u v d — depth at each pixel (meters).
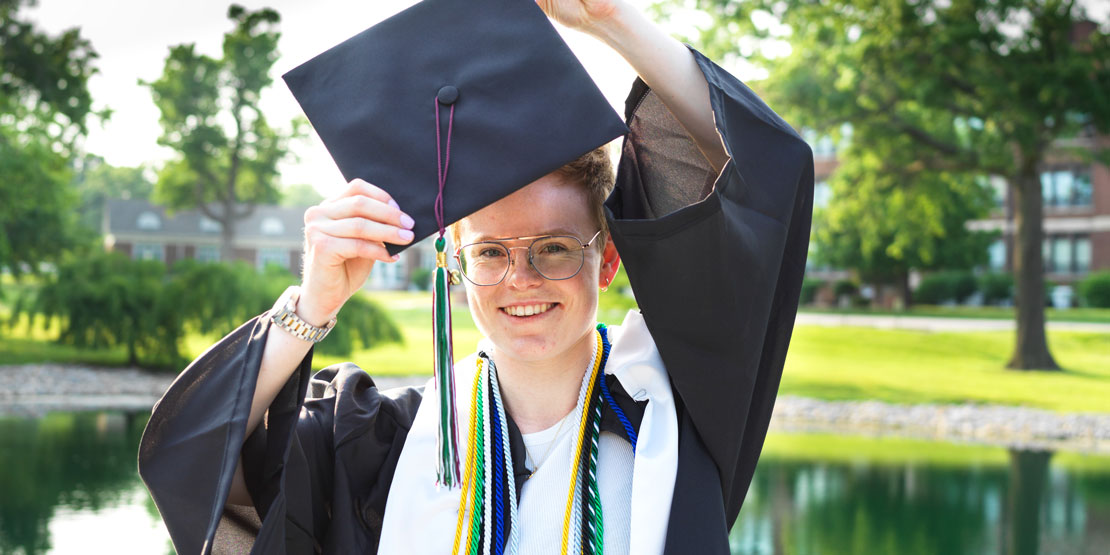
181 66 39.84
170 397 1.30
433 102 1.31
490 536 1.36
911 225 23.02
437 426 1.26
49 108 30.88
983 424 13.87
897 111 21.44
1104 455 11.40
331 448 1.50
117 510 7.78
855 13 19.39
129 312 21.08
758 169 1.38
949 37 17.52
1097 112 17.84
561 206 1.36
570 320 1.38
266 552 1.27
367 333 20.98
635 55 1.37
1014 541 7.10
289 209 61.34
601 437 1.44
